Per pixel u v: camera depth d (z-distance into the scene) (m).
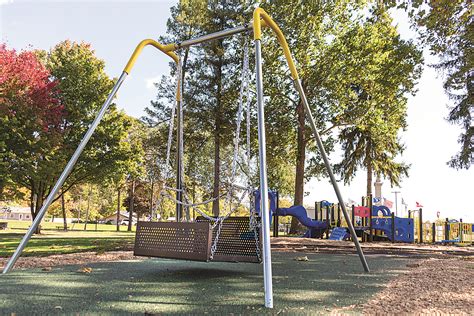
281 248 9.00
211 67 20.16
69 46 18.98
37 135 16.36
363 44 17.56
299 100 19.06
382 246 10.28
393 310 2.38
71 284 3.33
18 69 14.85
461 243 14.83
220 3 20.00
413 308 2.44
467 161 20.92
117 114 19.41
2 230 24.97
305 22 17.69
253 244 4.46
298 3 17.61
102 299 2.68
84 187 43.62
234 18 19.67
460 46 10.60
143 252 4.29
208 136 21.00
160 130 21.36
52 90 16.92
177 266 4.90
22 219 77.44
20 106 15.08
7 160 15.53
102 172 18.50
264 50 18.20
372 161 25.89
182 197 5.38
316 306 2.52
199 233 3.94
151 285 3.34
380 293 3.02
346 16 18.77
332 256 7.07
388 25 18.25
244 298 2.79
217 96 19.88
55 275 3.90
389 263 5.75
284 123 18.95
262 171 3.19
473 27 8.37
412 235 14.26
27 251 7.40
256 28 3.78
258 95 3.48
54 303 2.52
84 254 6.56
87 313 2.25
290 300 2.73
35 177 15.86
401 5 6.71
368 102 18.42
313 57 18.64
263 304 2.57
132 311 2.31
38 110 15.48
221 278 3.86
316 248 9.06
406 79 16.86
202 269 4.63
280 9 17.77
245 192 4.18
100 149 18.92
